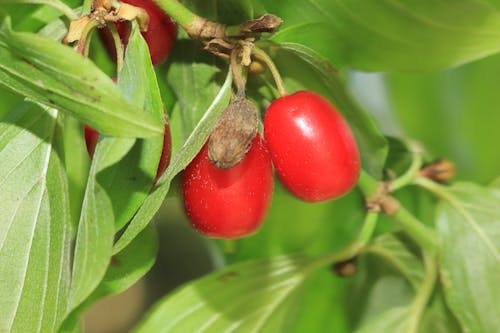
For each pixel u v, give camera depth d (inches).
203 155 9.2
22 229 9.4
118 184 8.9
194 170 9.2
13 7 9.7
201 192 9.2
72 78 8.5
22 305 9.3
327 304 11.8
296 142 9.3
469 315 10.6
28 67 8.6
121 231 9.6
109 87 8.4
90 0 9.4
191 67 9.9
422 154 11.0
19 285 9.3
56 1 9.3
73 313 9.5
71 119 10.5
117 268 9.8
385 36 9.8
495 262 10.6
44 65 8.5
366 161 10.3
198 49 9.9
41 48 8.4
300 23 9.7
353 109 9.9
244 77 9.4
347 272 11.2
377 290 11.8
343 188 9.4
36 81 8.7
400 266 11.2
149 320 10.6
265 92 9.9
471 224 10.6
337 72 9.6
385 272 11.7
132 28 9.0
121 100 8.4
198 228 9.4
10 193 9.4
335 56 10.1
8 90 9.3
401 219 10.7
